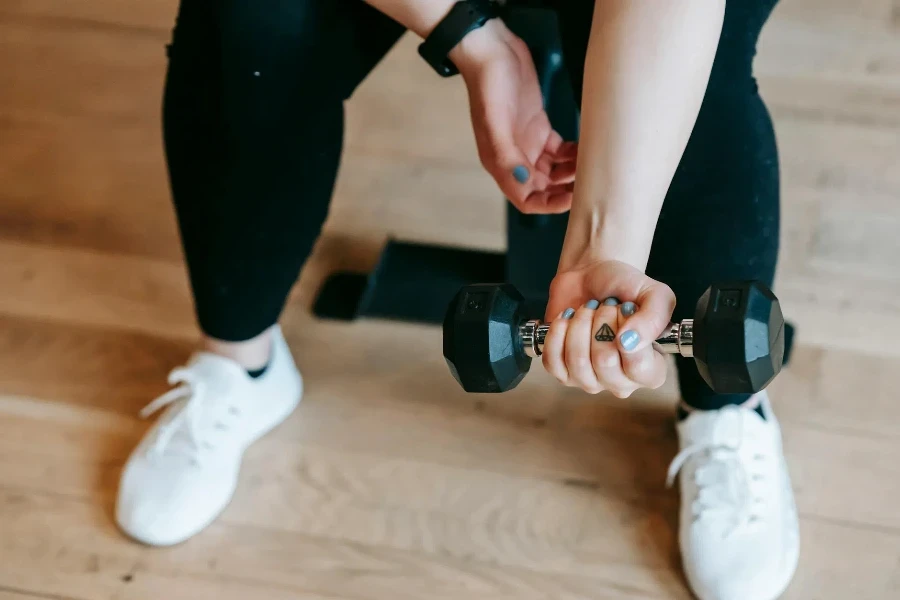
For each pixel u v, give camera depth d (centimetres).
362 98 160
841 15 169
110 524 105
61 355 123
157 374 120
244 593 99
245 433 110
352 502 106
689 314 87
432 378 119
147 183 146
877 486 105
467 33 84
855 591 96
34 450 112
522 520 104
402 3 84
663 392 115
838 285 125
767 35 166
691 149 82
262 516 105
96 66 167
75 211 142
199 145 87
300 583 100
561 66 97
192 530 103
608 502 105
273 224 92
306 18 83
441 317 124
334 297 128
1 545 103
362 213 141
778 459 102
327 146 93
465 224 138
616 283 61
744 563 94
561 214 111
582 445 111
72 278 133
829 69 159
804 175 141
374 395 117
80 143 153
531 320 64
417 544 102
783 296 125
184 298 130
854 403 112
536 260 117
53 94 162
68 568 101
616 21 65
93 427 115
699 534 97
